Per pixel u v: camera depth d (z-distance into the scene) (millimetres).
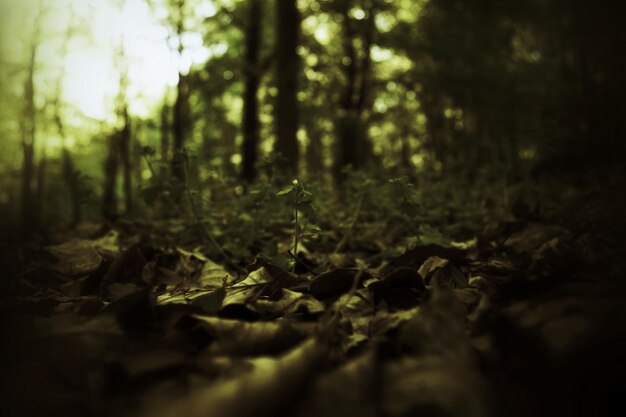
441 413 980
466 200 5164
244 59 13781
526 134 5062
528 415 1121
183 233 3730
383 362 1276
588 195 3479
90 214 7324
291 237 3828
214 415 929
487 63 11094
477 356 1318
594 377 1180
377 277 1963
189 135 8953
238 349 1363
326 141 17062
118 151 8992
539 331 1282
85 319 1572
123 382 1248
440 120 13984
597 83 3945
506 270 2104
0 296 1925
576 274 1860
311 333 1446
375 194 4074
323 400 1087
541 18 10992
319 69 14977
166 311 1646
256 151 12484
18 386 1198
